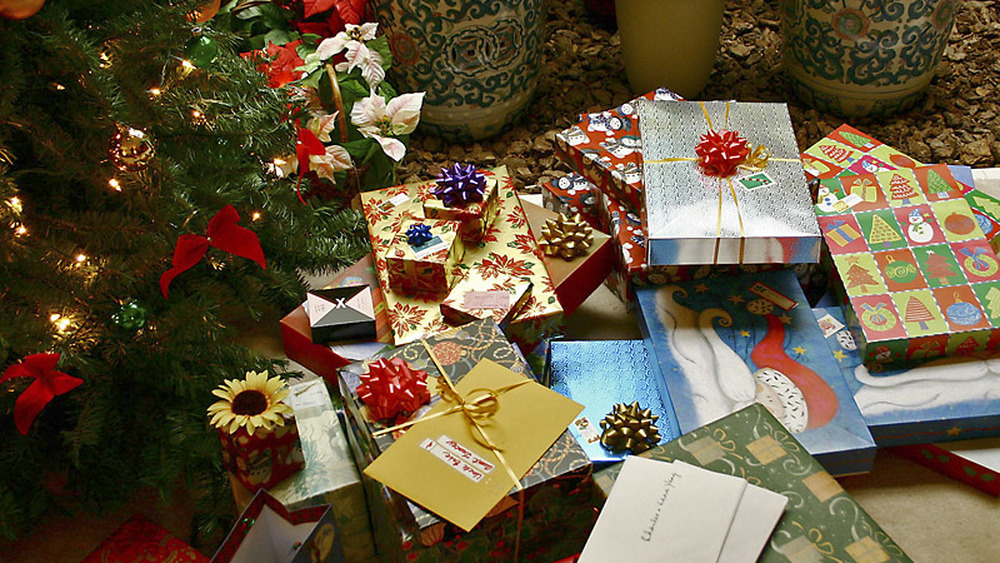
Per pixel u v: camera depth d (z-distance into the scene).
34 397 1.33
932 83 2.62
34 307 1.45
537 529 1.31
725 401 1.55
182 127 1.61
